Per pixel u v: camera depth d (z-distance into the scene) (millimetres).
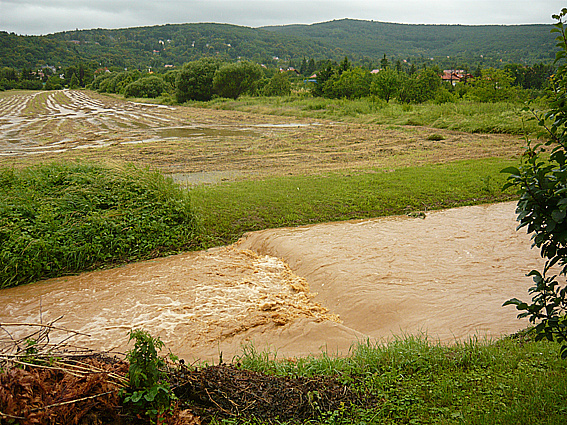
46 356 3789
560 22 3689
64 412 3301
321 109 41031
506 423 3533
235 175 15625
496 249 9109
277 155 19750
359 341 5875
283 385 4141
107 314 6930
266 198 12156
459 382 4258
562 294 3643
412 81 43969
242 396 3922
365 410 3842
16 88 123188
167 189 10766
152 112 46219
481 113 29609
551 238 3533
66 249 8688
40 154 20125
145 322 6664
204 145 22828
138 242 9422
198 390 3916
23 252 8297
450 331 6031
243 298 7445
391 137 24281
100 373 3631
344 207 11664
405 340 5324
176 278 8195
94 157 19156
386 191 12820
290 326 6484
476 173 14602
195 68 58500
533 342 5172
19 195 9875
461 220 10898
